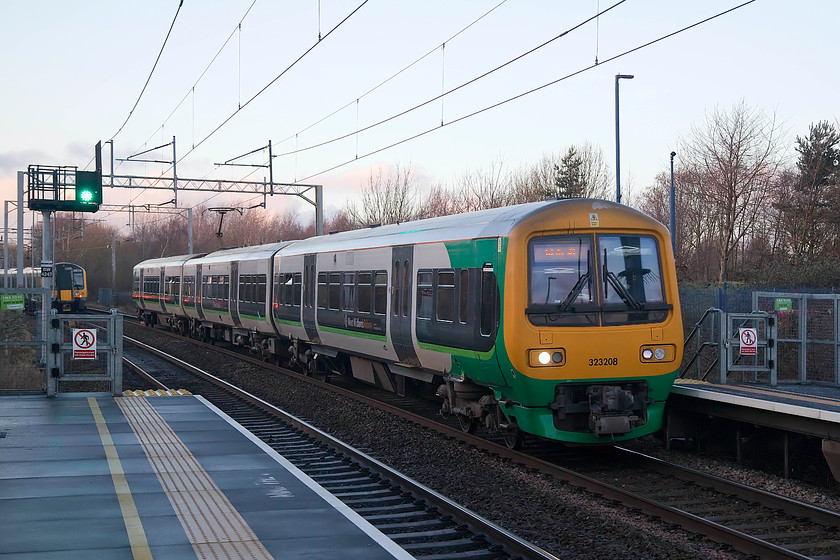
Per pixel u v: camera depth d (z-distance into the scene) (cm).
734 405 1070
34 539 628
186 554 596
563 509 841
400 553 605
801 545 732
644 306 1061
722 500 891
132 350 2784
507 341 1030
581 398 1052
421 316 1308
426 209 4894
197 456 941
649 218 1082
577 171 4744
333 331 1741
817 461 1060
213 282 2811
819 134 4125
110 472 858
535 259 1037
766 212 3594
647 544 725
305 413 1509
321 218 3391
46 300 1400
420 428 1302
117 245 8081
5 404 1298
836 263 2342
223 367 2250
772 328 1264
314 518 695
